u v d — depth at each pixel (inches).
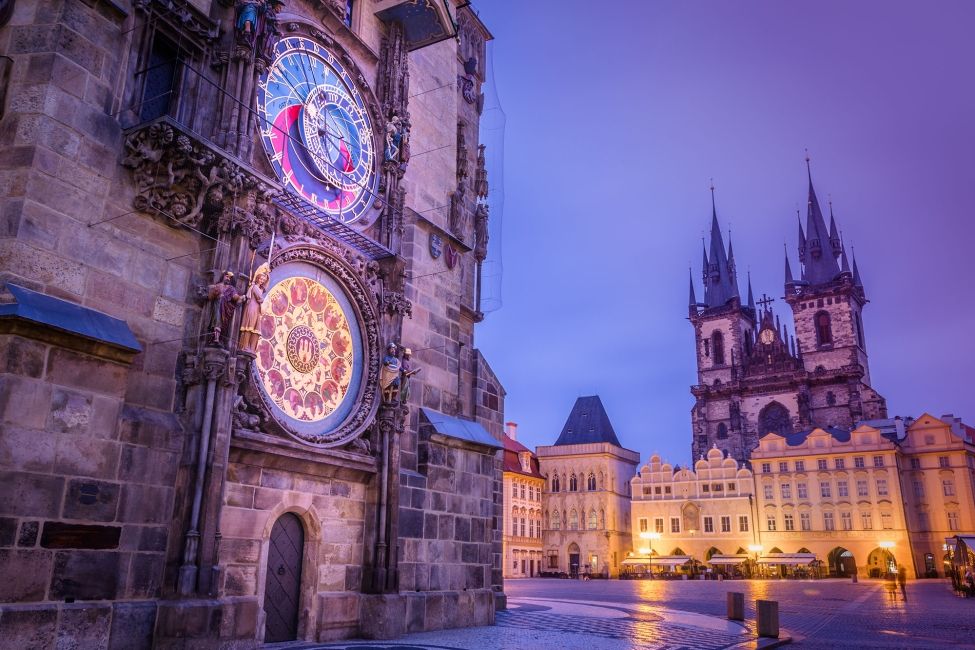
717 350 5723.4
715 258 6038.4
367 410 745.0
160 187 563.8
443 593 794.2
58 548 461.4
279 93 701.9
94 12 549.0
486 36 1343.5
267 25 661.3
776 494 4116.6
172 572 522.3
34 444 455.2
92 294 517.7
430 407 880.3
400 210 839.1
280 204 673.6
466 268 1150.3
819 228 5669.3
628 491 4773.6
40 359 465.1
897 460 3897.6
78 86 528.4
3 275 468.4
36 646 438.9
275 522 649.6
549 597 1660.9
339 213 760.3
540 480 4606.3
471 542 864.3
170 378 560.4
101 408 496.1
